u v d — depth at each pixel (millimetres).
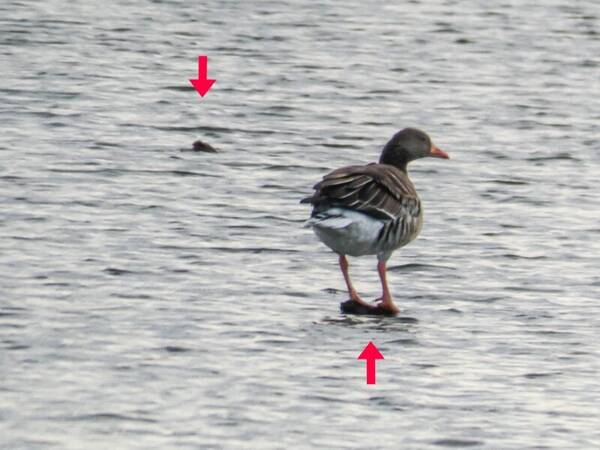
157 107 27016
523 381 14586
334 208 16125
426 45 33531
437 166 24000
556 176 23656
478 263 18734
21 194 20844
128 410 13320
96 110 26438
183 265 17953
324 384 14211
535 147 25531
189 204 20922
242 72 30203
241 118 26641
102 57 30688
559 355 15391
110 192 21281
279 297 16922
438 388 14297
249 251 18766
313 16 36188
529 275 18266
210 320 15922
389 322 16219
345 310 16531
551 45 34031
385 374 14570
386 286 16625
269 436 12938
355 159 24281
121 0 36906
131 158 23391
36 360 14414
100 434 12797
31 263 17641
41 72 28938
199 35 33438
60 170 22344
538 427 13445
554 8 38281
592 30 35812
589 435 13312
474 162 24375
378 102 28344
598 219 21109
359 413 13570
